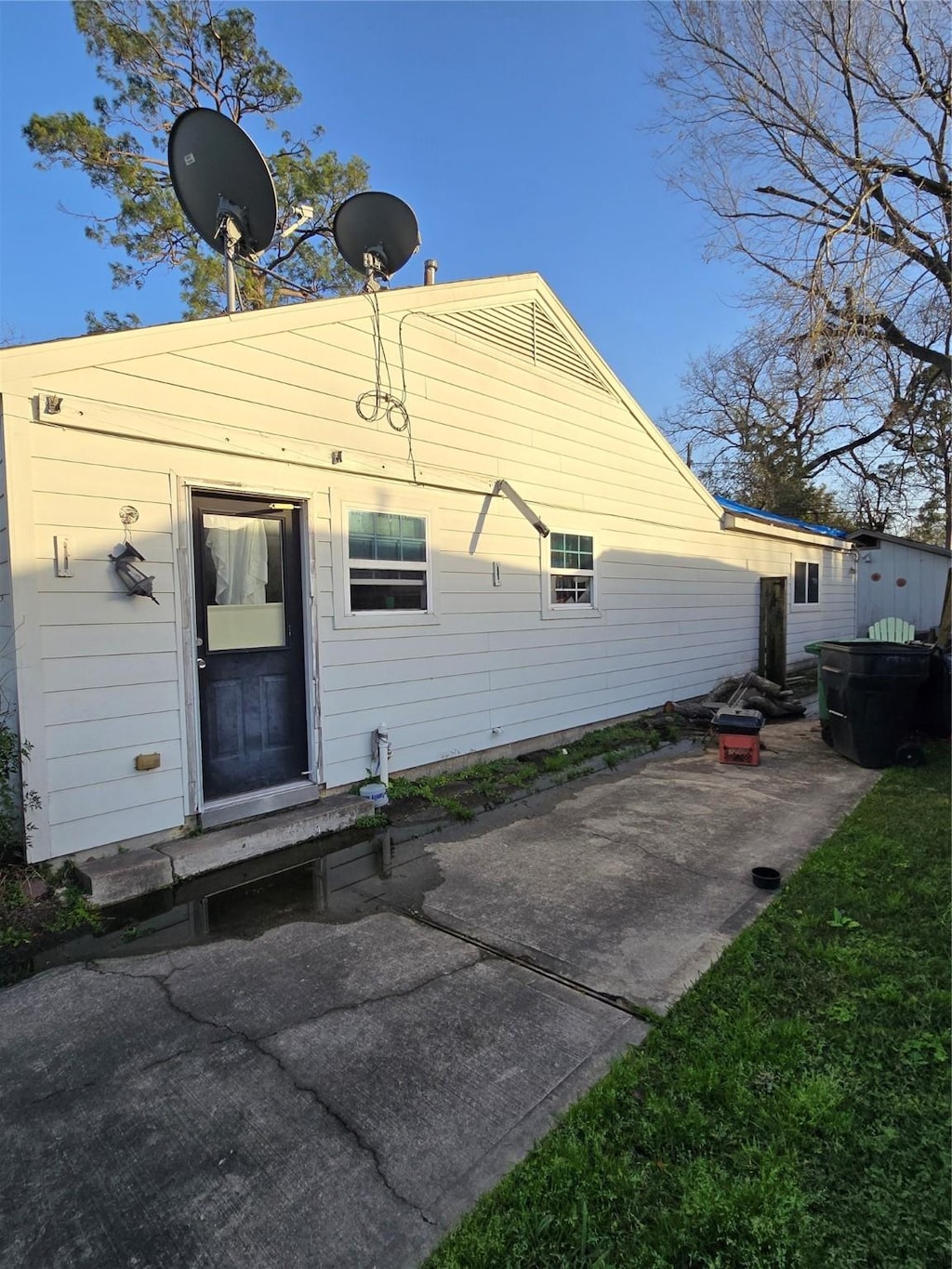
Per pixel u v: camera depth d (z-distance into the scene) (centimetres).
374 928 342
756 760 679
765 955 305
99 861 382
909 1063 231
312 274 1407
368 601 547
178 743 422
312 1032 256
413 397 575
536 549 720
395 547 566
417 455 580
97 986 289
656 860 429
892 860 407
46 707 363
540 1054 241
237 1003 276
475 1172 190
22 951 319
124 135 1131
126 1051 246
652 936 329
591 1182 184
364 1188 185
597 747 745
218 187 464
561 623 757
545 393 726
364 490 534
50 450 363
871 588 1784
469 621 640
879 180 855
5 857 360
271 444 468
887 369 985
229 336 441
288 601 493
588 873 409
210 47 1184
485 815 525
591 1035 252
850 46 849
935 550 1695
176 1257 166
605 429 826
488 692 664
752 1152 194
